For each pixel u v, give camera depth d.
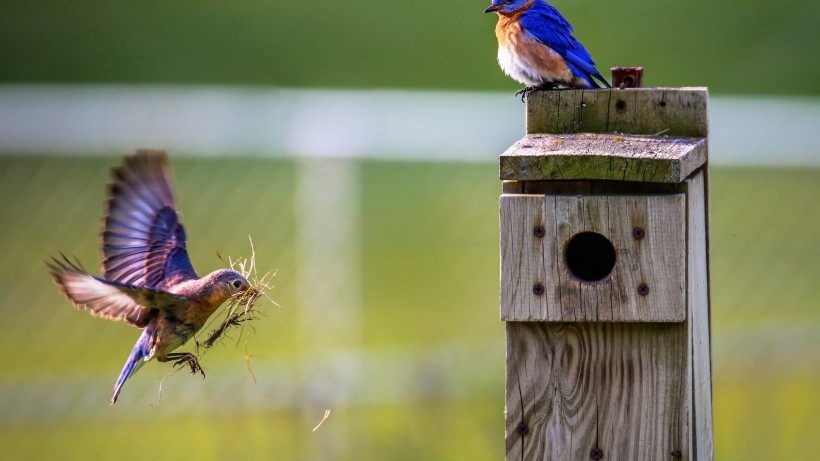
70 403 12.81
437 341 15.16
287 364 12.76
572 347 7.06
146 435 12.57
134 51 29.27
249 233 15.09
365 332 15.25
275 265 14.98
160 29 29.89
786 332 13.46
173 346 6.95
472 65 29.66
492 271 16.33
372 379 12.57
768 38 29.97
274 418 12.44
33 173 15.03
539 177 6.93
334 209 13.70
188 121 15.37
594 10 30.80
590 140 7.36
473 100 15.55
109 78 28.61
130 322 7.00
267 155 14.41
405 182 16.42
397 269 16.34
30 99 15.22
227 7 30.62
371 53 29.61
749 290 15.59
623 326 7.00
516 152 7.02
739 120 15.37
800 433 12.42
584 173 6.87
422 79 28.91
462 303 15.97
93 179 15.20
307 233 13.62
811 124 15.38
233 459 12.21
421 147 14.65
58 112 15.09
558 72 10.34
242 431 12.41
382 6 30.97
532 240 6.94
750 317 15.30
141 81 28.80
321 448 12.18
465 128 15.20
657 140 7.34
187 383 12.67
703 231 7.50
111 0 30.31
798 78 28.95
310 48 29.69
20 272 14.62
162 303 6.76
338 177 13.91
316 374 12.58
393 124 14.85
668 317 6.85
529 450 7.14
